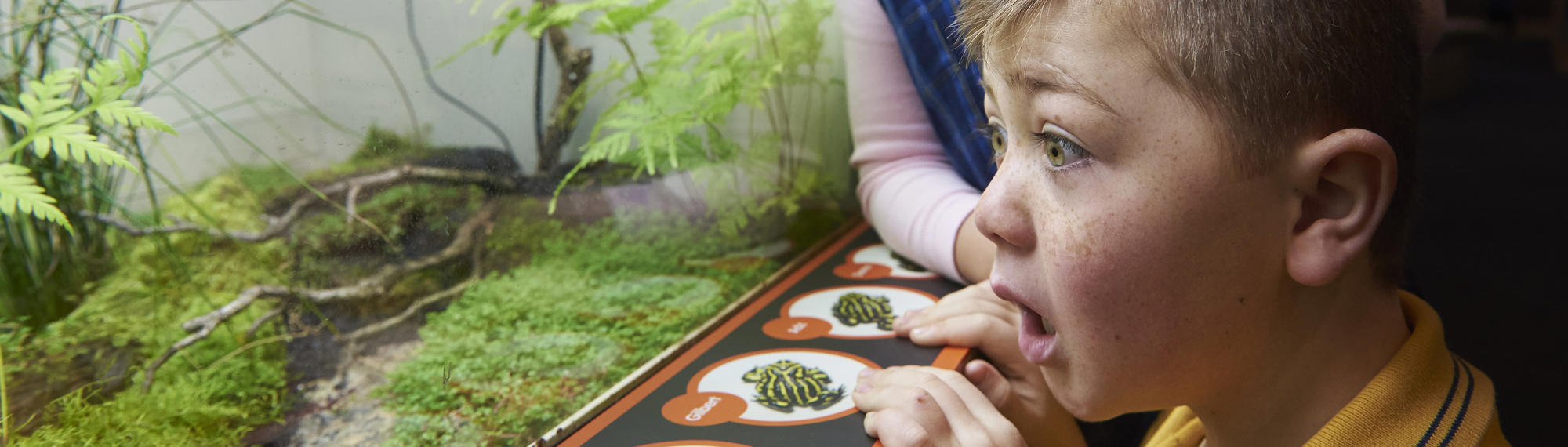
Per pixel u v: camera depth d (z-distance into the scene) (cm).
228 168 69
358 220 70
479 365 69
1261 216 55
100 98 62
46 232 69
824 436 66
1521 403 163
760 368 73
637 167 81
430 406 66
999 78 58
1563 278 216
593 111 78
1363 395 58
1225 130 53
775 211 94
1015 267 60
